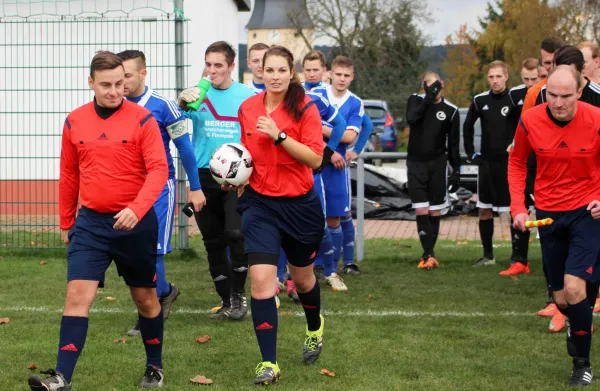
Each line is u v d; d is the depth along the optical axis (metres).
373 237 12.75
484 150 9.33
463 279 8.58
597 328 6.18
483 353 5.51
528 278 8.64
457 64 48.62
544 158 4.87
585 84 5.88
